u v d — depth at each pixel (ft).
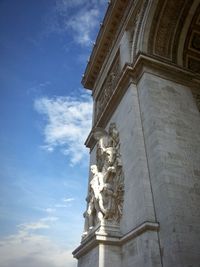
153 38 86.79
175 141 63.00
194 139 66.49
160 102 69.97
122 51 100.01
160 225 51.65
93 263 61.62
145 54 79.05
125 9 108.99
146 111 69.31
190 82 80.89
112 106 92.48
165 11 86.69
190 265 44.37
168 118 67.31
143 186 58.18
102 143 90.02
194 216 50.85
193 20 89.76
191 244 46.78
